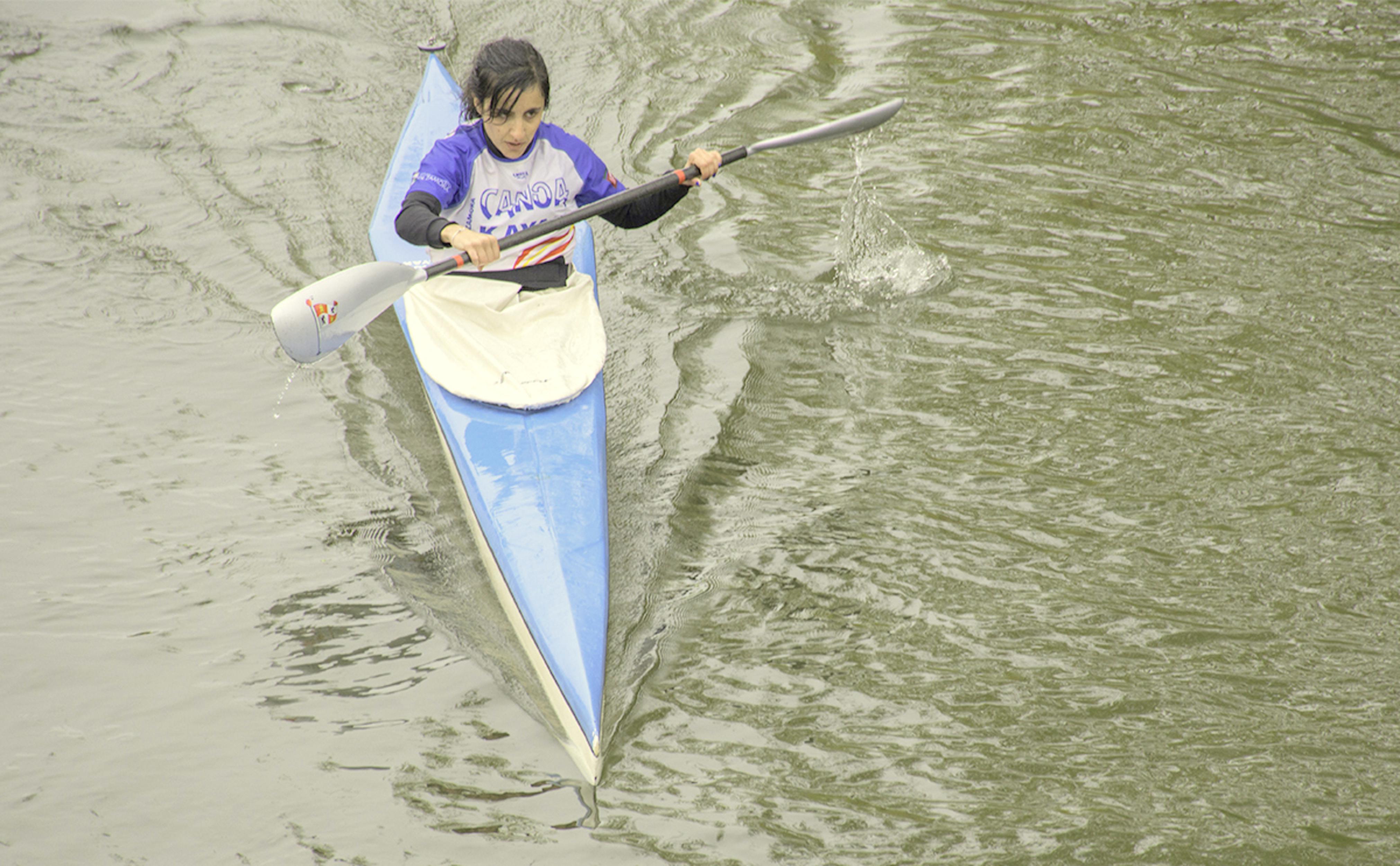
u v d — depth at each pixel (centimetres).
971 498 1514
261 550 1415
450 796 1089
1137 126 2512
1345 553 1392
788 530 1461
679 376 1781
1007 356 1817
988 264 2066
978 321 1911
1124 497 1505
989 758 1130
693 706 1198
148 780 1103
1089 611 1317
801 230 2192
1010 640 1278
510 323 1489
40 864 1016
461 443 1413
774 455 1608
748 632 1298
